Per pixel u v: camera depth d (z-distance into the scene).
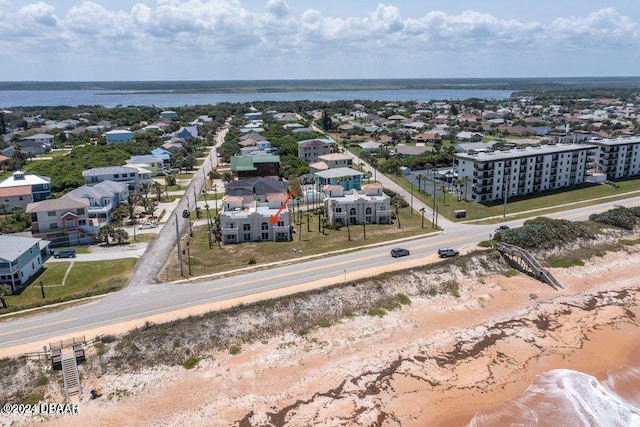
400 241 103.75
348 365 64.62
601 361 66.19
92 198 116.88
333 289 78.38
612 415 55.66
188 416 55.31
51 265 90.81
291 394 59.00
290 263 90.94
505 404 57.53
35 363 60.03
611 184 158.75
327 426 53.78
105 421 54.34
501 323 75.56
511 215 123.19
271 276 84.31
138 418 54.91
